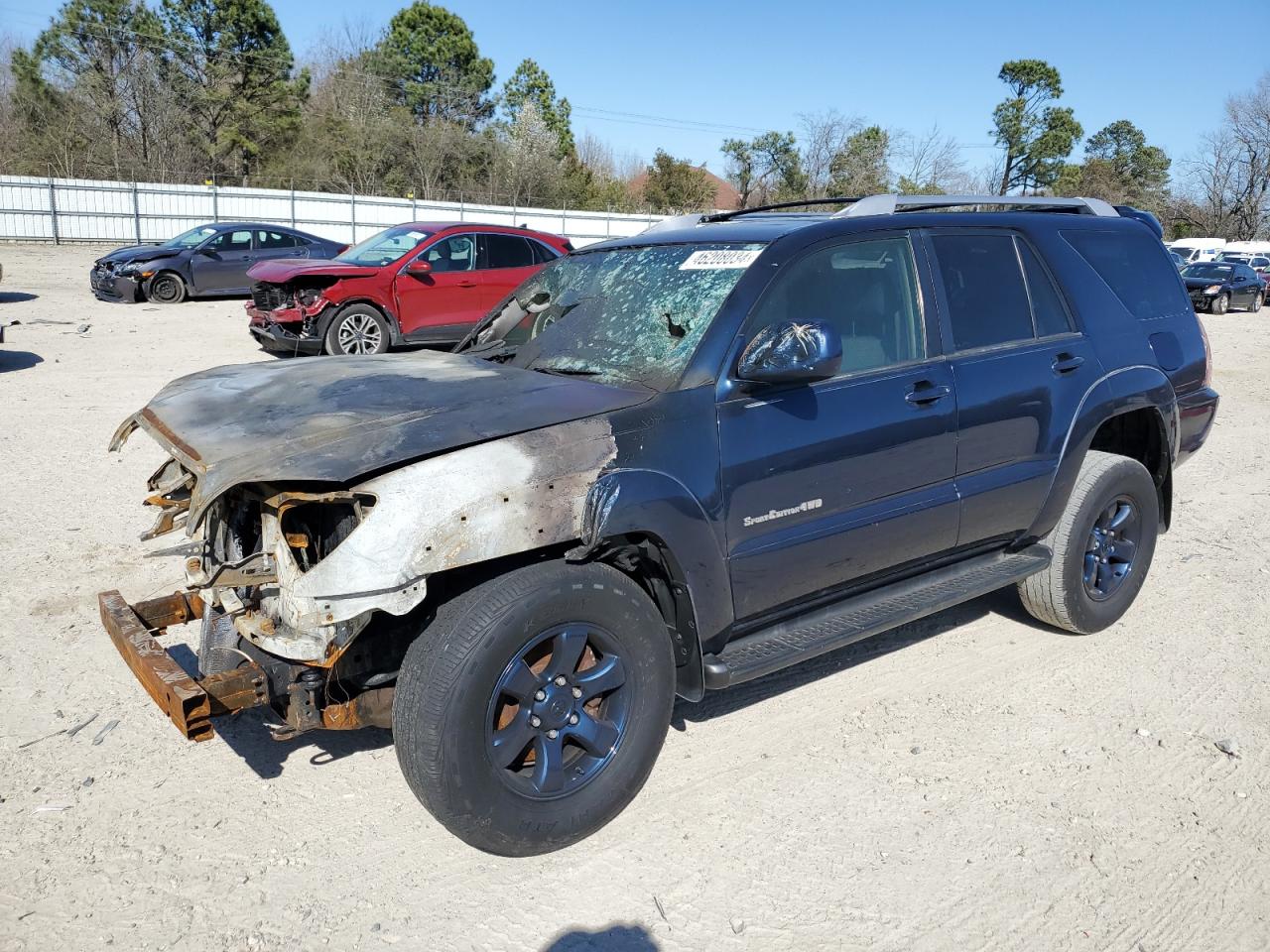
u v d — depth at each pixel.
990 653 4.51
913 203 4.00
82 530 5.75
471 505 2.64
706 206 57.03
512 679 2.79
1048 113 61.62
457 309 12.28
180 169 46.56
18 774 3.38
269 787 3.36
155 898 2.80
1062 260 4.42
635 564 3.22
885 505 3.64
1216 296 25.27
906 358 3.74
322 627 2.57
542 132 53.81
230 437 2.86
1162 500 4.96
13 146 44.84
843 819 3.21
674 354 3.29
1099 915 2.79
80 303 17.70
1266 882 2.95
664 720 3.16
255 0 48.94
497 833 2.84
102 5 45.56
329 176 50.38
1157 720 3.90
